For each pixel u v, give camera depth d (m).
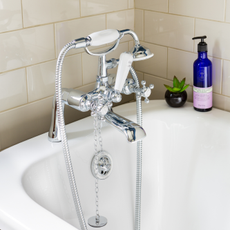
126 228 1.18
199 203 1.18
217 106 1.25
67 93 0.93
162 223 1.23
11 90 1.10
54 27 1.15
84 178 1.07
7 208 0.79
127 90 0.98
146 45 1.41
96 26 1.28
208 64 1.16
